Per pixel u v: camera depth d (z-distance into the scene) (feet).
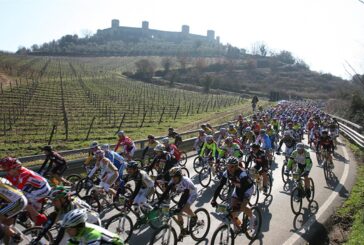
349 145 75.00
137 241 24.86
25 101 121.29
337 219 31.53
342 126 95.55
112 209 30.30
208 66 419.54
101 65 426.10
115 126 92.99
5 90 142.72
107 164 28.96
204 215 26.48
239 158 39.47
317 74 428.97
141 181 24.91
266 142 46.09
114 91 201.36
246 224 25.70
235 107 186.29
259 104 211.61
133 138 76.02
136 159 43.78
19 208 18.61
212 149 41.19
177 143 43.96
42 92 153.58
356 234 27.53
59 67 327.26
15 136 70.49
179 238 24.73
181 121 114.83
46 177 32.83
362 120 104.58
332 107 156.97
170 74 346.74
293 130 70.23
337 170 50.93
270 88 344.90
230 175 24.39
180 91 258.37
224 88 303.48
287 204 35.32
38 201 22.49
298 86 370.94
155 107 151.84
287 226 29.50
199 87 292.81
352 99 115.14
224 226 23.59
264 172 35.47
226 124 88.28
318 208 34.22
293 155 34.71
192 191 24.48
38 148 60.95
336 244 26.89
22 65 271.28
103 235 14.21
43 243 18.17
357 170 51.42
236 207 24.08
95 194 28.81
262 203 35.32
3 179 19.03
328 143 48.75
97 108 125.90
